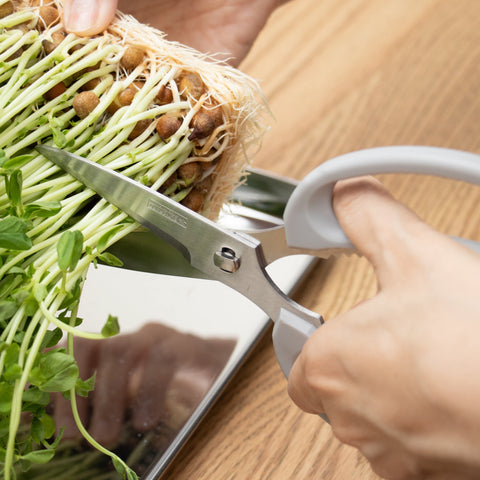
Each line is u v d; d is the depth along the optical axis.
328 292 0.60
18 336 0.45
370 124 0.70
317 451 0.53
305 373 0.43
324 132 0.70
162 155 0.50
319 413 0.45
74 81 0.50
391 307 0.41
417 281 0.41
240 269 0.47
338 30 0.80
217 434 0.53
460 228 0.63
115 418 0.53
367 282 0.60
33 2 0.52
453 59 0.77
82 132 0.50
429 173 0.43
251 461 0.53
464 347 0.39
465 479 0.40
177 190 0.52
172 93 0.51
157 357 0.55
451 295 0.40
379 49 0.78
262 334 0.56
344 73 0.75
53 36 0.50
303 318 0.46
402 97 0.72
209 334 0.56
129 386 0.54
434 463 0.40
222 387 0.54
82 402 0.53
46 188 0.49
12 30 0.50
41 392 0.44
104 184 0.48
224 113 0.52
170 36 0.67
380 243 0.42
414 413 0.40
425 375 0.40
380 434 0.41
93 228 0.48
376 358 0.41
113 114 0.50
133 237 0.51
